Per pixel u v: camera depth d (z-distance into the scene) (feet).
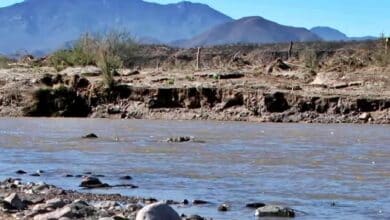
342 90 148.97
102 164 72.79
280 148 89.20
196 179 62.64
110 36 199.41
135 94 151.02
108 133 110.42
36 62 198.39
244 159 77.20
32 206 46.73
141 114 147.23
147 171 67.62
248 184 59.98
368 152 85.25
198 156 79.87
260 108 142.51
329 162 75.15
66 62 187.62
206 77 160.76
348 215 47.19
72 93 153.89
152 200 51.11
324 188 58.13
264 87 148.97
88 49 188.44
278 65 170.40
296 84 154.20
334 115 138.92
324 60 210.59
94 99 152.87
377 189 57.77
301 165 72.59
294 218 45.91
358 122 136.05
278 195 54.80
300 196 54.39
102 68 159.12
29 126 124.57
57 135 106.73
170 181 61.46
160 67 188.44
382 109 138.51
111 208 46.62
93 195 52.75
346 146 92.43
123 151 84.84
